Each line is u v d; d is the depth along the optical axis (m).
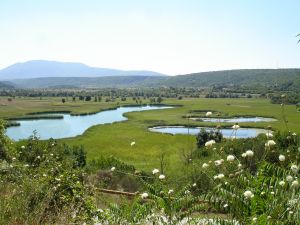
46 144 13.17
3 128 15.53
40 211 5.48
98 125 81.88
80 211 6.29
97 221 6.09
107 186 12.94
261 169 4.68
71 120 103.25
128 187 13.08
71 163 10.53
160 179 5.26
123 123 86.56
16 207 5.38
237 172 4.56
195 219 4.43
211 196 4.36
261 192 4.25
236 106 133.50
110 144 54.91
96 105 156.75
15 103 162.25
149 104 168.38
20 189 6.27
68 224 5.79
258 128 71.06
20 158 12.23
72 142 57.62
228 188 4.32
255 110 115.44
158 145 52.50
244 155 4.70
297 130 52.88
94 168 18.42
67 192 7.09
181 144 51.66
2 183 6.85
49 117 109.44
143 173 11.70
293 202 3.96
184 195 4.85
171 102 170.75
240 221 4.04
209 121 88.88
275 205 4.03
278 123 71.38
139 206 5.34
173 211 4.62
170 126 83.31
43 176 7.82
